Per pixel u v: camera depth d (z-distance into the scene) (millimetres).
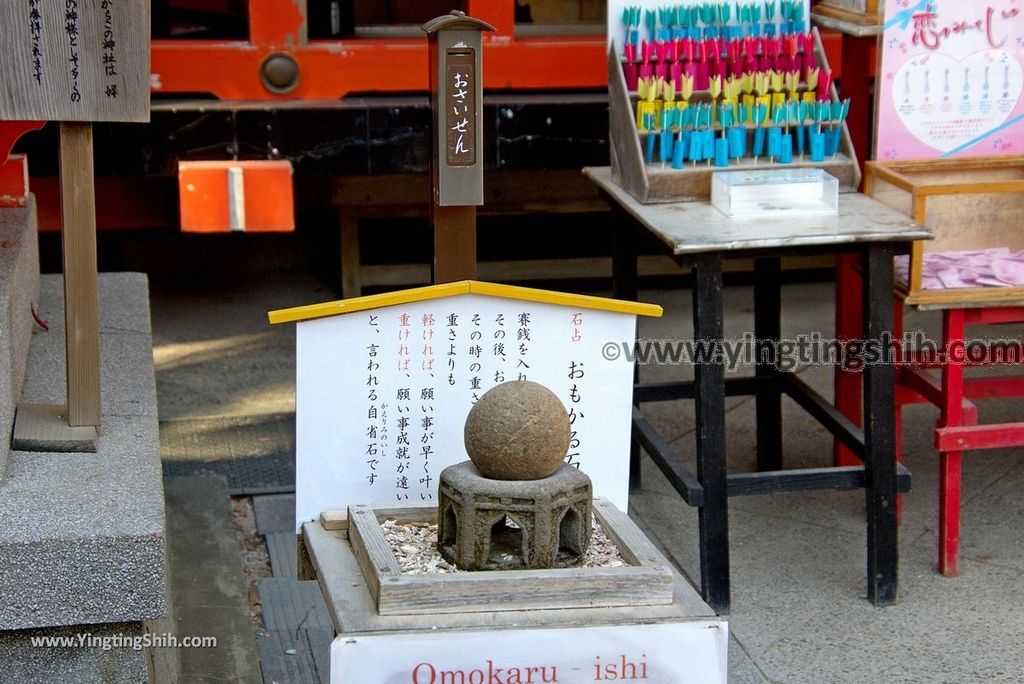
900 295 3859
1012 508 4480
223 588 3762
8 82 2705
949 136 4188
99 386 2998
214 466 4754
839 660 3545
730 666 3514
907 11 4066
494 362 2740
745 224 3686
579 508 2359
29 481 2738
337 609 2240
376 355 2684
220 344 6059
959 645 3617
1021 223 4312
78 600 2492
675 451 5020
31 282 3846
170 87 5434
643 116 3984
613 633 2205
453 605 2227
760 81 4004
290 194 5141
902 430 5102
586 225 6969
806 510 4500
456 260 2920
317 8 5898
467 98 2799
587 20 6566
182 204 5086
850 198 4004
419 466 2752
